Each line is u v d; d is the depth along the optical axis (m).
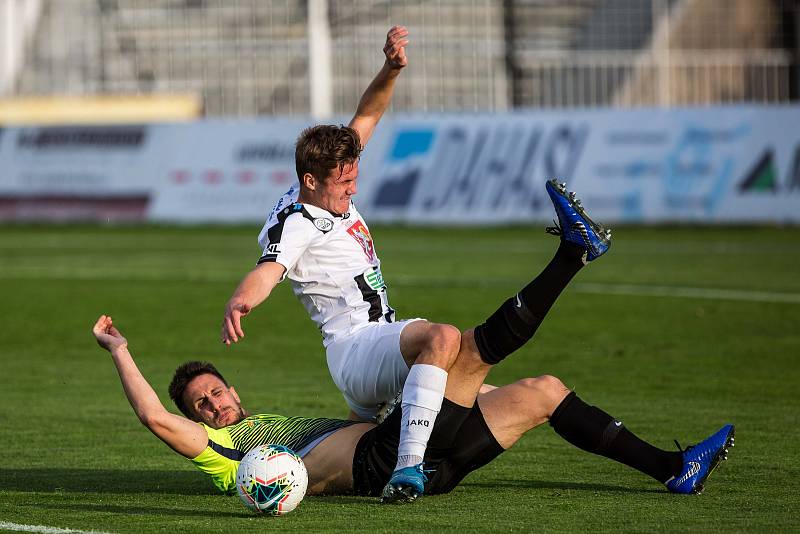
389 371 18.33
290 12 126.19
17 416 27.88
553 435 25.03
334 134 18.88
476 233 92.50
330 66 120.62
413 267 67.50
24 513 18.02
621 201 93.56
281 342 41.41
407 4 123.25
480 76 122.81
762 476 20.47
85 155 108.38
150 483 20.52
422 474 17.67
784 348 37.81
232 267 69.44
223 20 127.50
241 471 17.45
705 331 41.91
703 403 28.80
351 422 19.25
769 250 74.75
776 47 122.38
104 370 35.53
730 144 91.62
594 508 17.98
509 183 97.00
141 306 51.56
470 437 18.36
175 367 35.91
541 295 17.47
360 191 101.06
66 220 108.19
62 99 123.62
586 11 125.19
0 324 46.16
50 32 132.88
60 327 45.31
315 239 18.81
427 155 99.62
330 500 18.64
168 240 91.00
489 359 17.70
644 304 49.84
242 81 126.19
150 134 106.75
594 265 67.50
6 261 74.69
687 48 122.06
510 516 17.39
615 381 32.28
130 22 129.50
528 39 124.69
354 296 19.05
